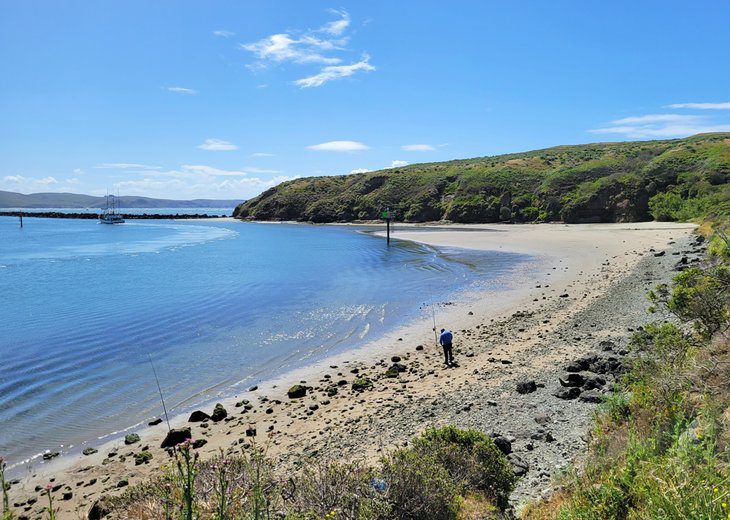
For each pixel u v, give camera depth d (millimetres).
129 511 5016
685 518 3375
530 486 6734
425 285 29875
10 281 34219
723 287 9812
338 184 132250
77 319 22859
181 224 133375
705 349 7934
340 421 11562
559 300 23094
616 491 4324
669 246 38781
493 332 18750
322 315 22984
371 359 16734
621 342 14883
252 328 20922
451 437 6715
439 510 5020
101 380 15070
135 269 40094
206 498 4516
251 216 134500
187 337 19703
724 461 4242
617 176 78875
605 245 44625
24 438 11422
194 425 12031
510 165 111188
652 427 5836
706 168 72250
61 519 8227
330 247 56969
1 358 17078
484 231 71812
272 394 13906
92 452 10758
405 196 109750
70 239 77312
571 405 10305
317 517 4582
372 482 5129
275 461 9453
